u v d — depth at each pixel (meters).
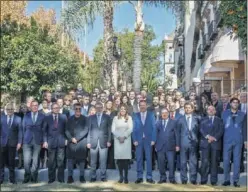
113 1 18.17
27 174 10.95
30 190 9.89
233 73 22.89
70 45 18.97
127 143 10.66
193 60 35.75
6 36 22.03
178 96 13.16
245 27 13.02
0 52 21.42
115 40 18.77
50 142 10.91
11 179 10.92
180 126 10.70
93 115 11.09
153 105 12.47
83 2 17.81
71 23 17.52
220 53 20.84
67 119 11.09
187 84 43.69
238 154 10.41
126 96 12.58
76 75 24.52
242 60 20.67
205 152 10.54
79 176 11.12
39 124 11.02
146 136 10.75
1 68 21.53
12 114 11.12
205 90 14.09
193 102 12.23
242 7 13.03
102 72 18.94
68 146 10.91
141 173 10.73
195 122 10.70
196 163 10.63
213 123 10.56
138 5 18.00
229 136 10.41
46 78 21.98
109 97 13.98
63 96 14.56
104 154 10.95
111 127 11.04
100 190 9.81
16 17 29.38
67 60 22.97
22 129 11.03
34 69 21.36
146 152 10.76
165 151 10.66
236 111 10.59
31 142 10.98
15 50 21.53
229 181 10.42
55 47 22.42
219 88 22.33
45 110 12.02
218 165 10.93
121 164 10.66
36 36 22.42
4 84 21.81
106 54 18.53
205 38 31.06
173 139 10.68
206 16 31.53
